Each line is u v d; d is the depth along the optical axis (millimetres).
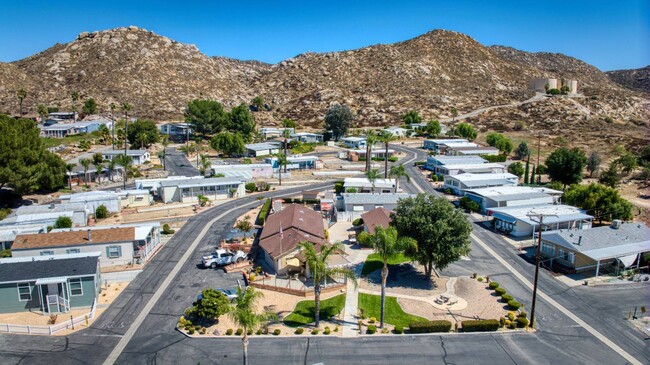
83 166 111125
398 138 181875
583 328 44500
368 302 49688
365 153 145625
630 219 79875
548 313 47531
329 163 138750
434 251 52688
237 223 77375
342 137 182875
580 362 38719
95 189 102688
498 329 44219
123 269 57406
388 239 43000
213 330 43625
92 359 38688
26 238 58156
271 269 58438
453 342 41781
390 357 39188
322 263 42844
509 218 73312
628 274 57219
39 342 41312
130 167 114125
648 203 93625
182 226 76875
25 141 91125
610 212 78625
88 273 47906
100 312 47094
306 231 62812
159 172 120062
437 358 39125
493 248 66875
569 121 197625
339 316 46562
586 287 53875
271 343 41375
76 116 182500
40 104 198500
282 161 111625
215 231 74000
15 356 38938
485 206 86562
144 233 61531
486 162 123250
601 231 62812
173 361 38531
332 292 52188
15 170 84500
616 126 192500
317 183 112438
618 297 51250
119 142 152625
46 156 96125
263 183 105875
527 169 111438
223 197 97312
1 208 84312
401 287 53594
